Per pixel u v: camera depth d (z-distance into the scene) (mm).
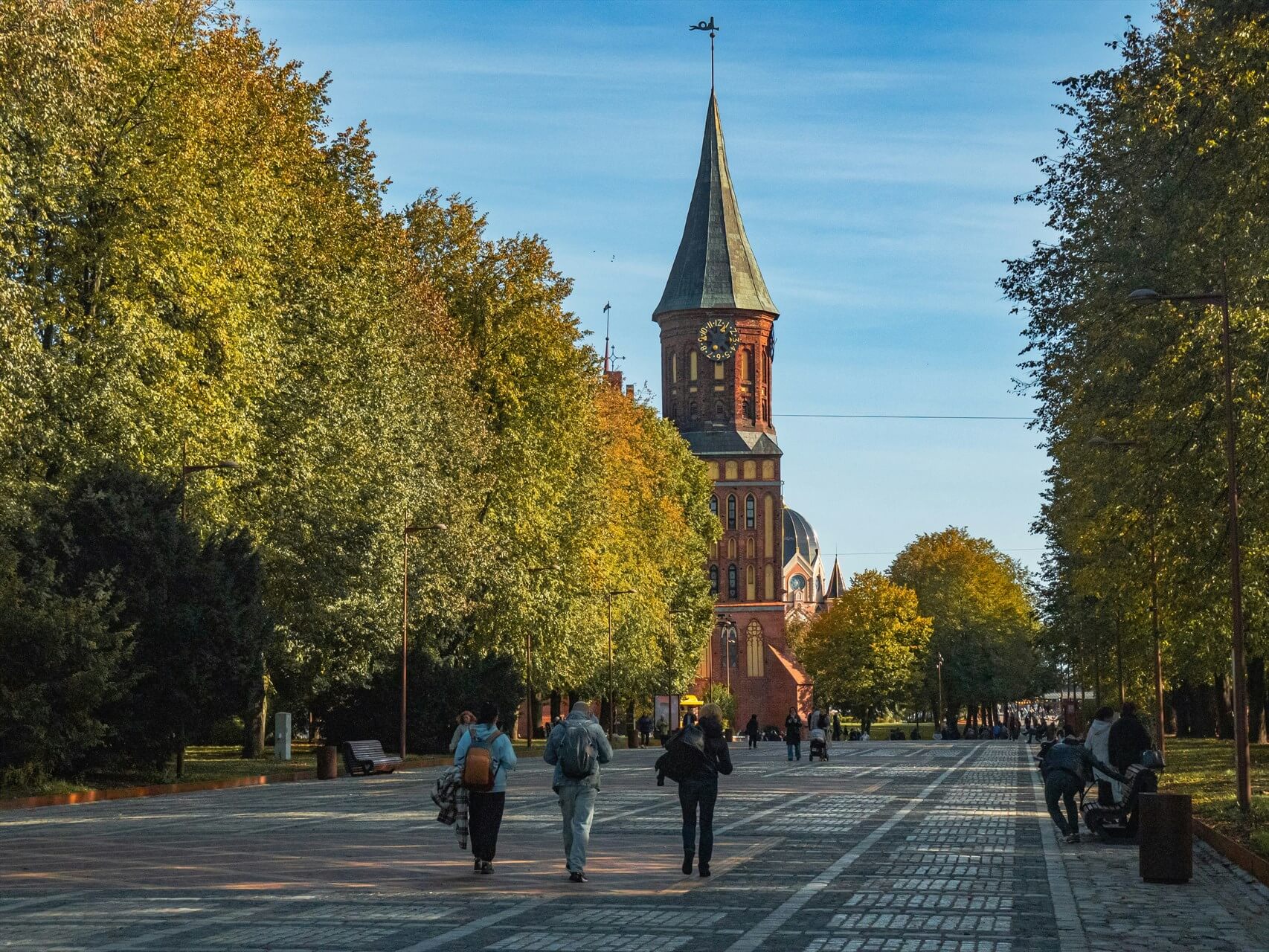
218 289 40094
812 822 25500
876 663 128625
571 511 67438
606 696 90125
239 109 42438
